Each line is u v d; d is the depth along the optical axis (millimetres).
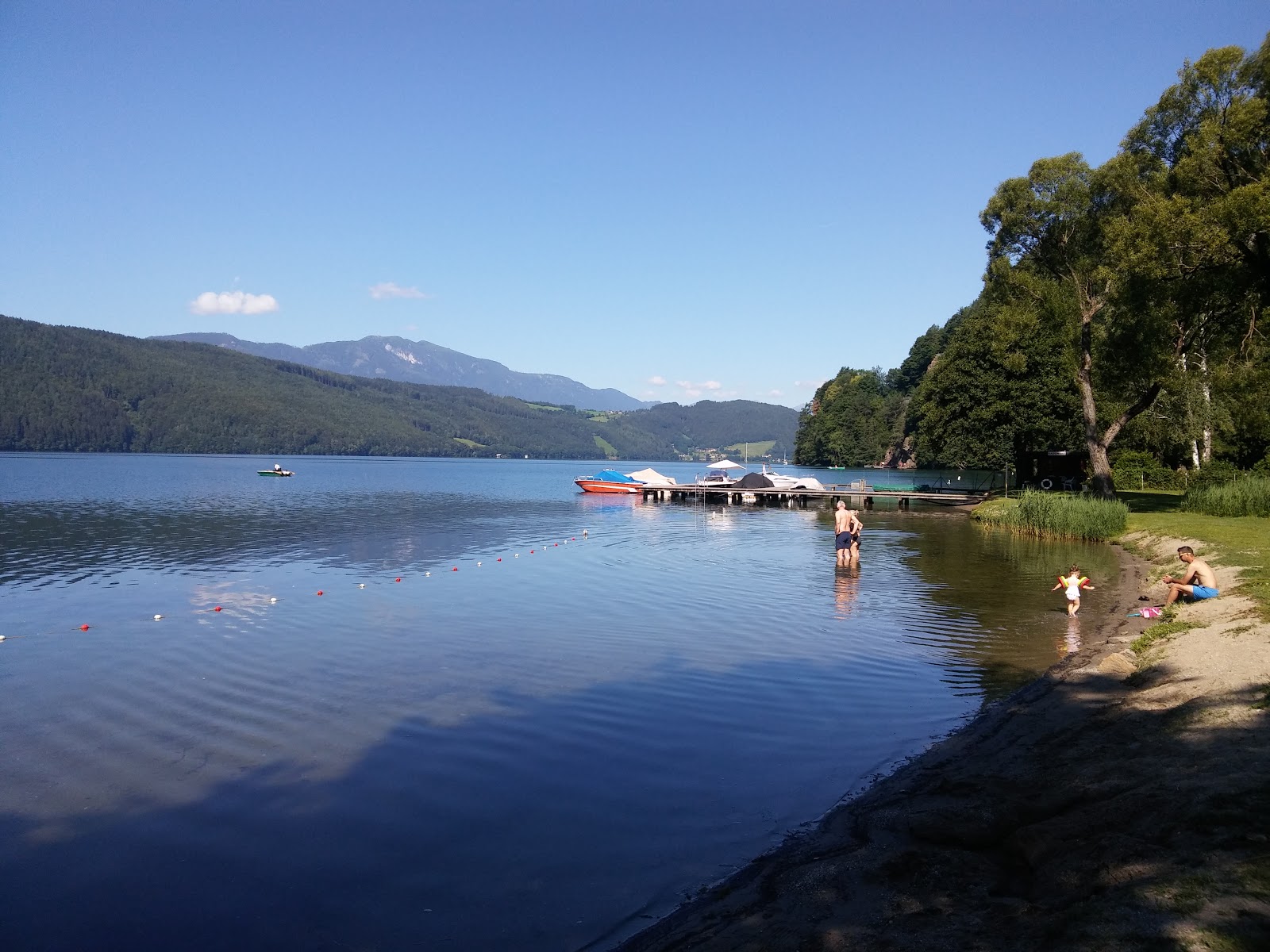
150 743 11477
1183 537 29172
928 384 63125
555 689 13953
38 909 7371
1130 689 12617
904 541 37469
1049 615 20094
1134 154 39125
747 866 7832
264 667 15430
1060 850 7109
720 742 11352
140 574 26656
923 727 11867
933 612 20625
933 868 7316
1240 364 35438
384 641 17547
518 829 8773
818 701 13188
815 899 6957
